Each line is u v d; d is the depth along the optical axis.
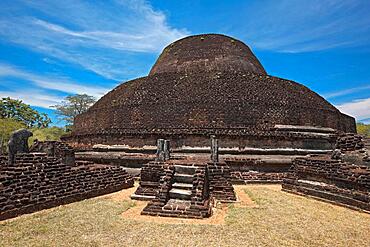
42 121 50.59
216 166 10.88
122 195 11.50
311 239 6.50
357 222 7.84
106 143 18.81
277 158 16.25
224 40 25.48
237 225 7.39
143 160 16.33
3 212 7.60
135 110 19.48
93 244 6.00
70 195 9.95
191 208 8.25
